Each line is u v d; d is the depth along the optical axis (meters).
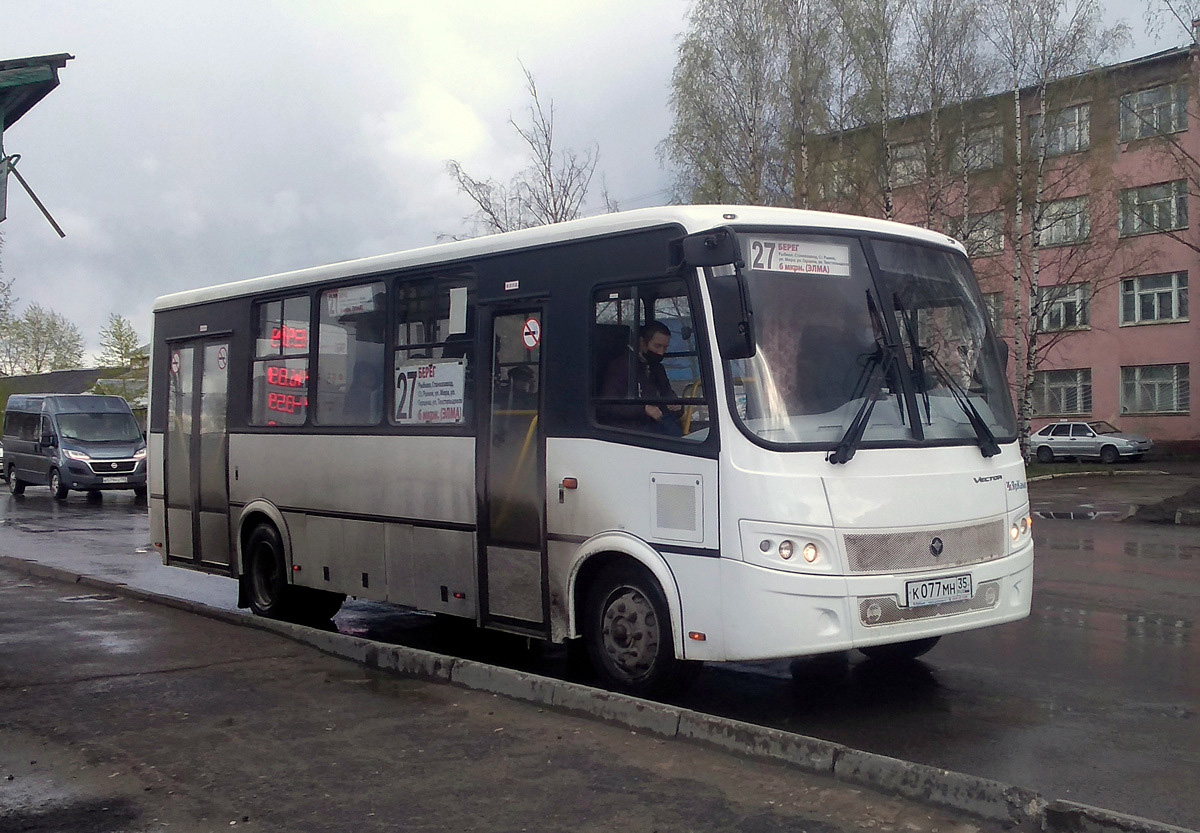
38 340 96.88
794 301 6.41
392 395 8.64
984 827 4.32
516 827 4.45
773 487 5.98
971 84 30.77
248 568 10.41
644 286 6.71
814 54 30.84
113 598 10.38
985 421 6.98
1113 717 6.43
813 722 6.42
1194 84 29.08
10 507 25.27
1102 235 32.62
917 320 6.83
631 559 6.70
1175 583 11.64
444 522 8.06
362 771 5.17
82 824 4.55
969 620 6.48
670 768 5.11
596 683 7.64
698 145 32.34
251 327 10.38
